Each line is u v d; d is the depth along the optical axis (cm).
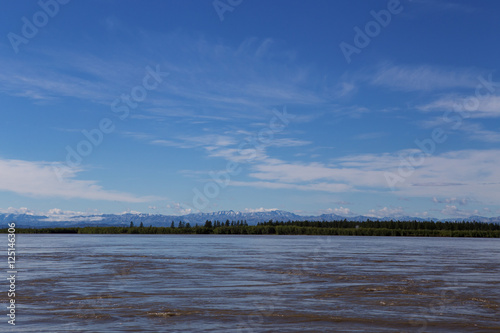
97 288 4109
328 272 5569
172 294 3788
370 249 12231
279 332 2533
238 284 4419
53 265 6431
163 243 16462
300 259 7862
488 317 2953
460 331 2589
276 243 16988
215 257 8300
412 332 2558
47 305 3297
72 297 3625
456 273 5534
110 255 8762
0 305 3297
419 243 19088
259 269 5912
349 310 3144
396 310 3159
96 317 2897
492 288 4225
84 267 6119
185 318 2875
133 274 5250
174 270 5738
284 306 3278
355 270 5841
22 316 2928
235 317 2908
